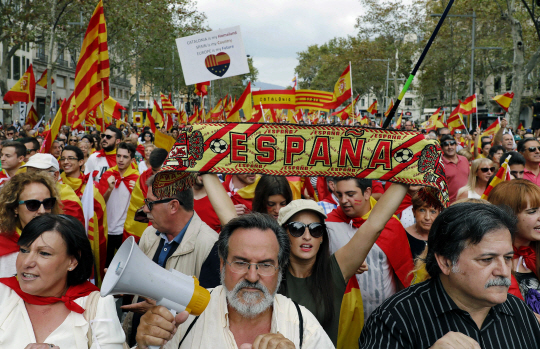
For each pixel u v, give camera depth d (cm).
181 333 226
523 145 728
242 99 1174
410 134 283
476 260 210
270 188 420
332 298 295
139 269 196
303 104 1455
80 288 248
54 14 2417
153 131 1516
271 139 287
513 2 2441
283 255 231
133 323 346
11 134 1507
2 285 240
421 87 4453
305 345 226
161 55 4203
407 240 400
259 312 217
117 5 2617
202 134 287
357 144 286
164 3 2977
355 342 350
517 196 305
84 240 248
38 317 236
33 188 369
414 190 435
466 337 202
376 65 4697
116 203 684
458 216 217
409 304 229
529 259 308
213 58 716
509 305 232
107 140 843
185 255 350
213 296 233
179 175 300
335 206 518
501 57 3709
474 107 1645
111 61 3500
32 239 237
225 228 227
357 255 293
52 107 2544
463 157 865
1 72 2733
